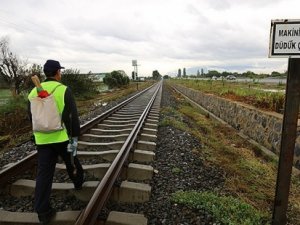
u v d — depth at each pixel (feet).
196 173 18.21
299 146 21.85
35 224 11.49
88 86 81.71
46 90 11.07
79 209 13.06
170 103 67.56
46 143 11.25
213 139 30.60
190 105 72.38
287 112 11.00
